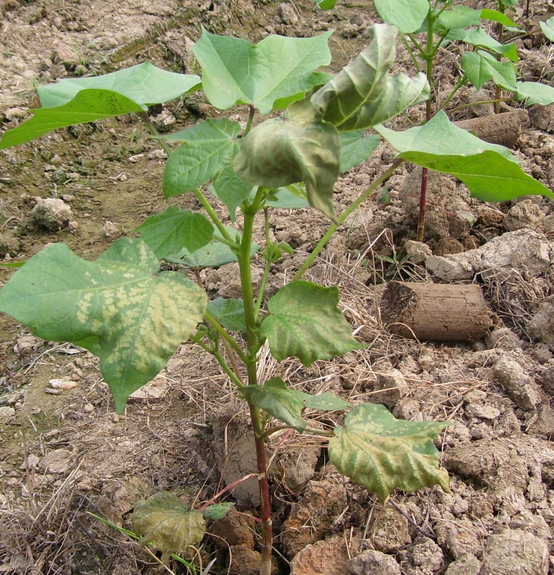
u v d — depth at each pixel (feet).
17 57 3.61
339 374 2.15
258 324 1.47
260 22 4.45
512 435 1.90
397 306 2.28
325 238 1.49
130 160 3.41
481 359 2.12
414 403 1.99
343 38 4.38
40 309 1.16
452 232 2.60
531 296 2.28
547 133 2.99
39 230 2.97
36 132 1.36
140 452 2.02
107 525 1.82
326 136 1.10
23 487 1.94
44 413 2.16
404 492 1.78
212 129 1.27
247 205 1.33
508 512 1.70
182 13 4.07
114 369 1.18
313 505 1.78
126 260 1.26
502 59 3.37
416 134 1.45
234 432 1.96
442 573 1.62
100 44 3.73
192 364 2.28
